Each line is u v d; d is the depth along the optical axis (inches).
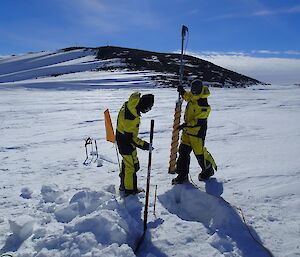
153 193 216.2
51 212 192.4
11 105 869.2
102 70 2758.4
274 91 1680.6
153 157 303.6
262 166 265.1
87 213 184.7
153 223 176.1
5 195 220.8
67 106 835.4
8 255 149.3
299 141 363.6
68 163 294.4
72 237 154.9
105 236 156.2
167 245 155.8
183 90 244.5
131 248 147.1
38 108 791.7
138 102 199.2
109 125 234.8
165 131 453.1
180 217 197.9
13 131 483.2
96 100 1008.2
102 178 250.5
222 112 695.7
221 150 327.0
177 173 231.8
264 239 158.9
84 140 404.5
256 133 423.8
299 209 185.3
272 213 182.4
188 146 232.4
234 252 149.2
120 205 185.2
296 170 249.9
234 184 227.3
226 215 179.0
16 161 308.7
